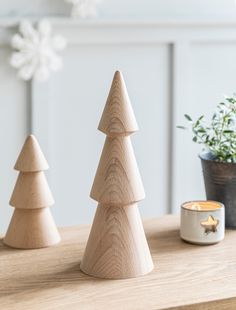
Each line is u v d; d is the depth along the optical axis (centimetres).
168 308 106
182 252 130
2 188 243
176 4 252
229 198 141
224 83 265
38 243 132
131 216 119
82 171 252
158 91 256
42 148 244
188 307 107
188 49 255
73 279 117
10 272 120
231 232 142
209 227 133
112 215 118
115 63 248
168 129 260
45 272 120
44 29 230
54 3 236
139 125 256
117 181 117
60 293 111
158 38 249
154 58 253
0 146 240
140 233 120
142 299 109
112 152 118
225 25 258
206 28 255
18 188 132
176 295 110
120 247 117
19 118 240
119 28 243
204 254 129
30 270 121
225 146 143
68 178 250
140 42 247
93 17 238
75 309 105
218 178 141
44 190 133
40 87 238
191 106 261
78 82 245
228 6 259
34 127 241
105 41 242
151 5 249
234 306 110
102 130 118
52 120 244
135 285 114
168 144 261
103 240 117
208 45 260
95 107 249
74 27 237
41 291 112
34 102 239
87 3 235
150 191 262
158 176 262
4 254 129
